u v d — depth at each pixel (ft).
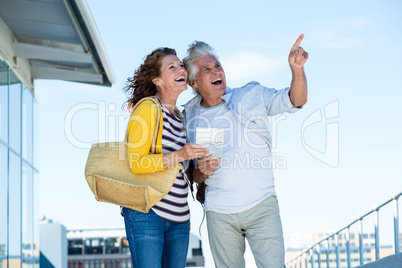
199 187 13.58
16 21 34.81
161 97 12.57
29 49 37.24
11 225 36.73
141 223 11.63
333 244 28.25
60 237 79.46
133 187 11.21
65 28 35.04
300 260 32.86
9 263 35.83
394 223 19.60
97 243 111.55
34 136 45.11
